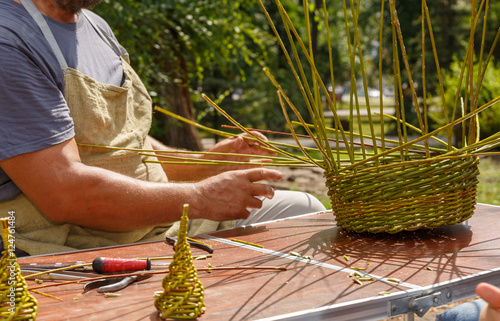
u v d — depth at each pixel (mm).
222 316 814
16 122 1280
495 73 9320
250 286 953
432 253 1147
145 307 862
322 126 1235
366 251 1184
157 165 1729
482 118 8859
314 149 1416
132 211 1371
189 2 4902
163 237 1649
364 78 1216
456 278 971
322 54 17344
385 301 877
